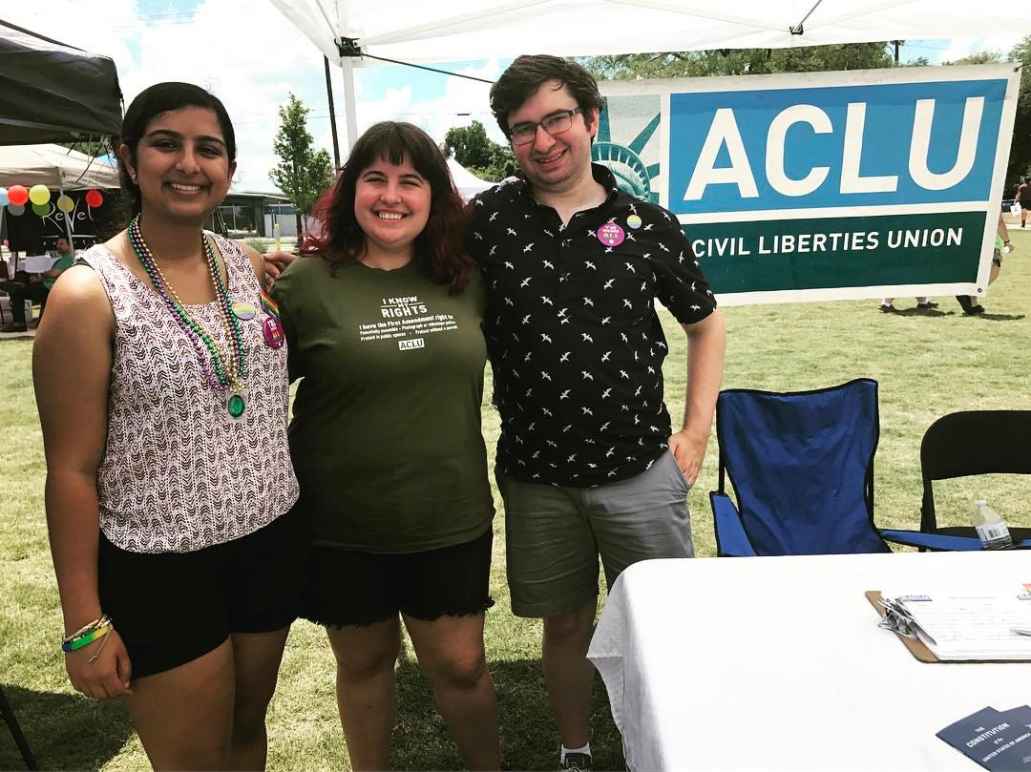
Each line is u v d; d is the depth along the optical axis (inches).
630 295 66.3
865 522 96.4
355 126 119.3
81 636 49.5
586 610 75.6
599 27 118.6
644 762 41.8
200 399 50.8
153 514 50.6
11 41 83.7
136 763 81.2
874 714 39.7
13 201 302.8
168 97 49.3
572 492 69.7
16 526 146.6
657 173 115.3
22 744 75.9
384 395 59.7
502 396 71.2
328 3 106.0
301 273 60.5
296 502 59.8
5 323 406.3
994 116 113.2
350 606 63.6
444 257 62.0
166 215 50.6
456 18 110.7
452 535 63.6
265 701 63.3
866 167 115.2
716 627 48.5
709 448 180.2
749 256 118.2
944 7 115.4
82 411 47.8
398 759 82.0
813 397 100.0
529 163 66.1
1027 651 44.1
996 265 303.3
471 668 67.8
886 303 349.4
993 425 97.6
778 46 127.3
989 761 35.6
